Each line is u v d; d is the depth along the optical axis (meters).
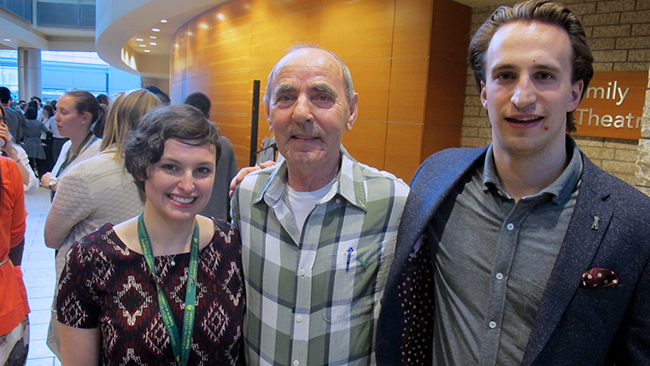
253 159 3.84
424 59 4.58
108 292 1.10
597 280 0.90
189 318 1.13
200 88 9.51
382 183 1.35
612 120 3.83
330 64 1.25
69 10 18.22
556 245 0.99
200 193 1.13
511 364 1.02
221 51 8.41
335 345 1.26
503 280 1.03
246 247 1.35
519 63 0.95
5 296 1.76
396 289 1.20
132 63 16.12
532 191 1.04
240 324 1.24
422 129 4.64
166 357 1.10
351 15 5.32
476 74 1.14
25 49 18.97
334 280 1.26
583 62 0.98
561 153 1.00
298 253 1.28
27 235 5.53
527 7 0.98
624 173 3.82
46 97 23.61
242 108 7.73
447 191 1.14
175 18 9.98
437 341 1.19
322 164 1.28
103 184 1.72
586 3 4.00
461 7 4.71
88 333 1.13
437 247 1.18
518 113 0.95
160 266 1.15
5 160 1.81
